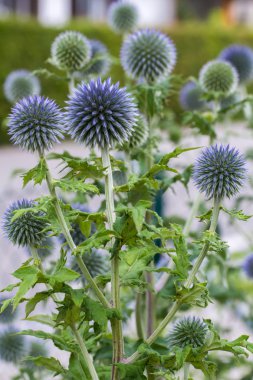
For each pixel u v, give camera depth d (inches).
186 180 25.2
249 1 255.3
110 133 20.6
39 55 122.5
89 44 31.9
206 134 27.7
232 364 29.6
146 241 18.9
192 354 19.1
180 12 222.4
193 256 24.1
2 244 60.4
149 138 25.9
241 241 53.6
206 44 135.6
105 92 20.5
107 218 19.3
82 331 20.8
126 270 19.6
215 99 30.2
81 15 193.5
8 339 29.5
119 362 19.5
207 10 258.2
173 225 19.3
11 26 119.7
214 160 20.3
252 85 117.1
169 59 30.9
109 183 19.5
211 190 20.4
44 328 37.4
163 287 24.9
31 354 29.9
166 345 23.6
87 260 25.0
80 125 20.4
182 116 27.9
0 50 118.9
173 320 28.0
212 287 30.5
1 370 34.3
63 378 23.4
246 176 20.7
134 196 22.8
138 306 25.8
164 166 19.0
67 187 18.8
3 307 17.7
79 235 24.5
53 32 122.6
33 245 21.3
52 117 19.9
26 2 183.5
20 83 35.0
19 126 19.8
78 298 17.6
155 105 26.0
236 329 41.0
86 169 19.3
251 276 33.9
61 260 18.2
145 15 215.6
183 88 39.8
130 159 26.3
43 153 20.0
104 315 18.0
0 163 102.7
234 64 38.6
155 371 20.8
